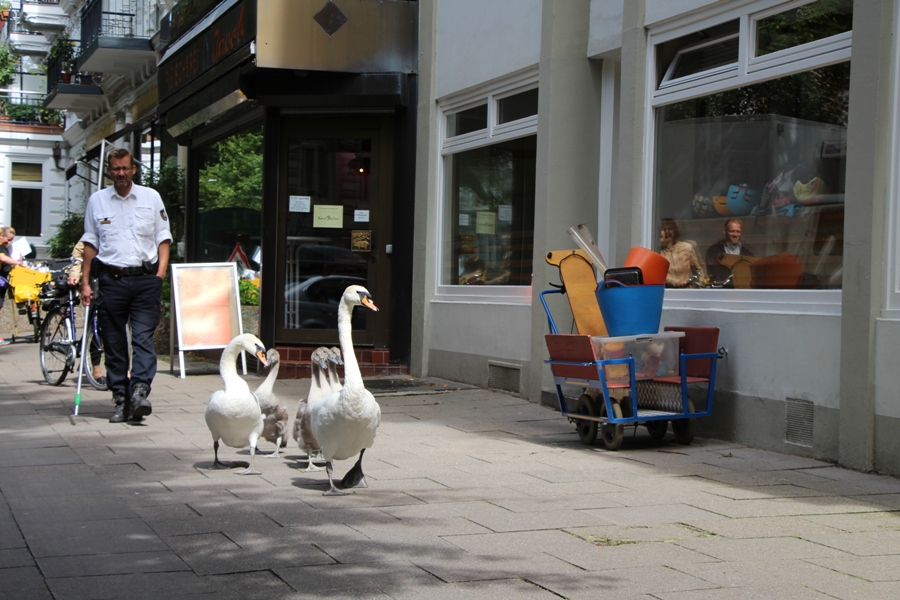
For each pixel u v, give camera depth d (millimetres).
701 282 8398
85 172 32906
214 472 6559
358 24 12109
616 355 7453
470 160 11664
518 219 10719
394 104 12258
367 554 4637
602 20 9578
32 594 4055
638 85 8805
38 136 38688
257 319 13078
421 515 5379
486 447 7566
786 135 7559
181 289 12453
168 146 20047
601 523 5246
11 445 7555
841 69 7086
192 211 16234
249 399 6453
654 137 8836
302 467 6754
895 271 6508
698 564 4523
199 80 13656
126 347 8789
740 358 7711
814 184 7289
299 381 11898
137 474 6480
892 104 6555
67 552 4660
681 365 7551
